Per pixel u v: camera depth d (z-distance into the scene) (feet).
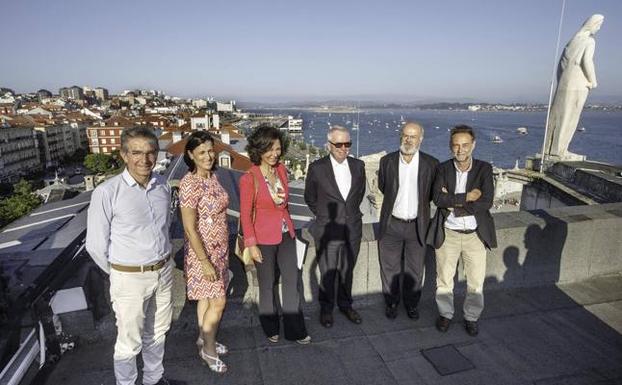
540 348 12.36
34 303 10.18
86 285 11.78
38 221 29.14
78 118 379.76
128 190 9.05
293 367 11.46
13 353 9.29
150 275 9.48
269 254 11.64
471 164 12.57
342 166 12.80
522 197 40.88
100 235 8.88
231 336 12.84
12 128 263.08
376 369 11.41
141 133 8.77
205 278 10.39
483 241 12.65
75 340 11.85
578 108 38.37
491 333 13.15
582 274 16.75
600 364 11.66
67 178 257.75
